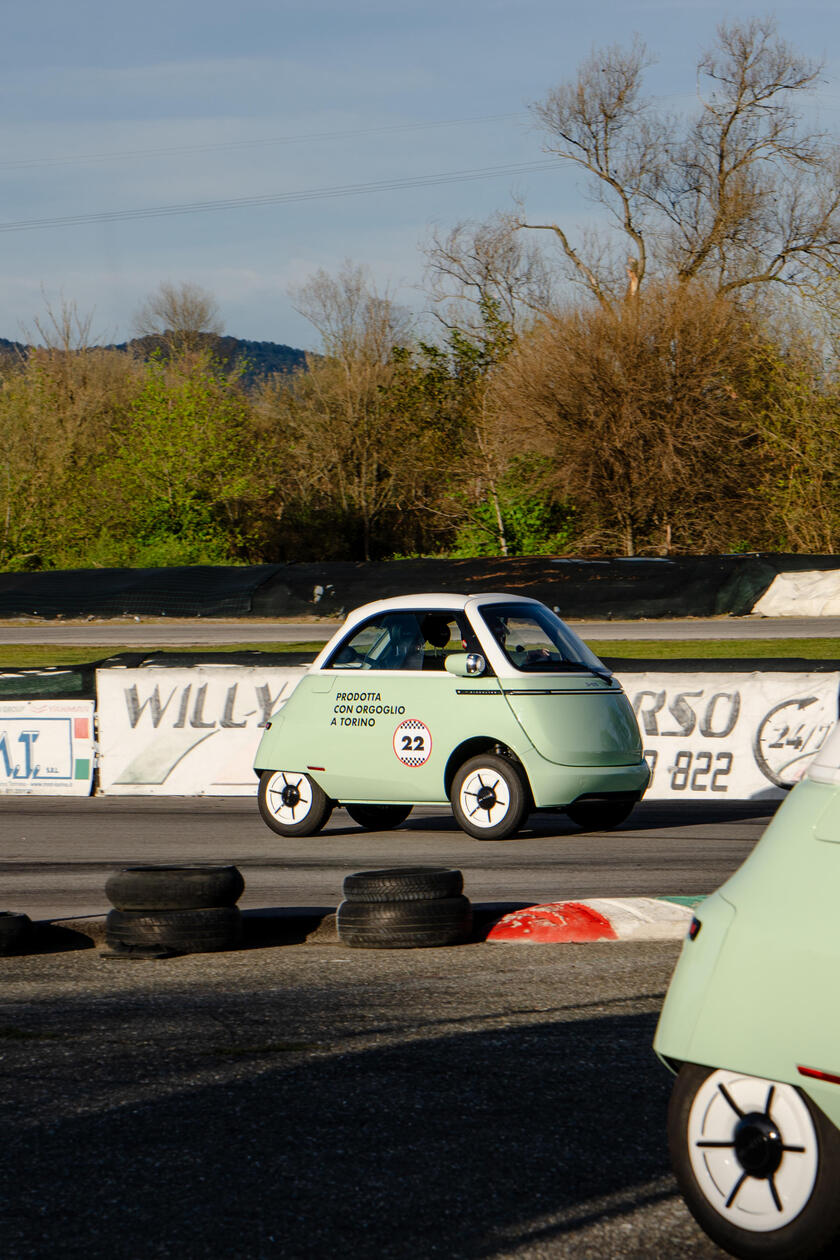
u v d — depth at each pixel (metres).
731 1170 5.85
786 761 24.08
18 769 27.27
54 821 23.48
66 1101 8.46
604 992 10.81
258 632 55.44
